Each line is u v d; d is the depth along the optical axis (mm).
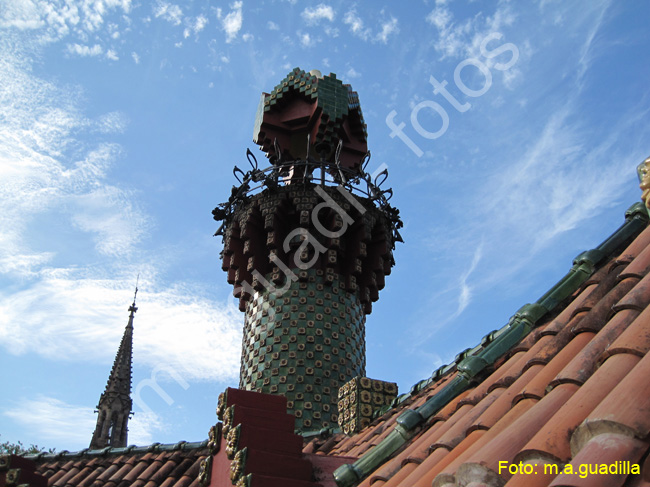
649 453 3250
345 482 6500
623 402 3467
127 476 12219
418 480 5188
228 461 7285
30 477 10078
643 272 5605
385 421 10859
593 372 4523
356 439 10875
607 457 3227
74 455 13492
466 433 5516
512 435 4277
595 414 3480
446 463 5074
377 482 6020
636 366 3762
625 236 7500
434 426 6586
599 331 5254
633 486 3109
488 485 4008
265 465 6855
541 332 6371
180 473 11922
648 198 5605
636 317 4836
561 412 3977
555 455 3695
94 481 12398
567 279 7379
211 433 7980
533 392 4996
